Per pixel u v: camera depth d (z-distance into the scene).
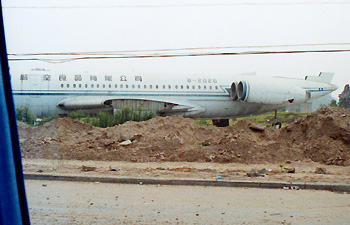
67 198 8.46
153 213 7.36
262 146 15.96
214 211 7.60
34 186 9.83
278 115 61.34
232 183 10.27
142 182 10.44
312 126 17.83
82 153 15.48
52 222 6.57
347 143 16.19
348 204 8.40
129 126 19.06
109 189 9.59
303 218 7.19
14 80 30.50
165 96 34.50
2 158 3.15
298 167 14.00
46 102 31.05
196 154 15.38
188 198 8.71
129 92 33.19
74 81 31.95
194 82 35.91
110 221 6.75
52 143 16.66
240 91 36.53
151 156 15.52
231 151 15.63
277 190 9.85
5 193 3.14
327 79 41.44
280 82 38.47
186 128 19.72
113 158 15.25
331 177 11.41
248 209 7.81
